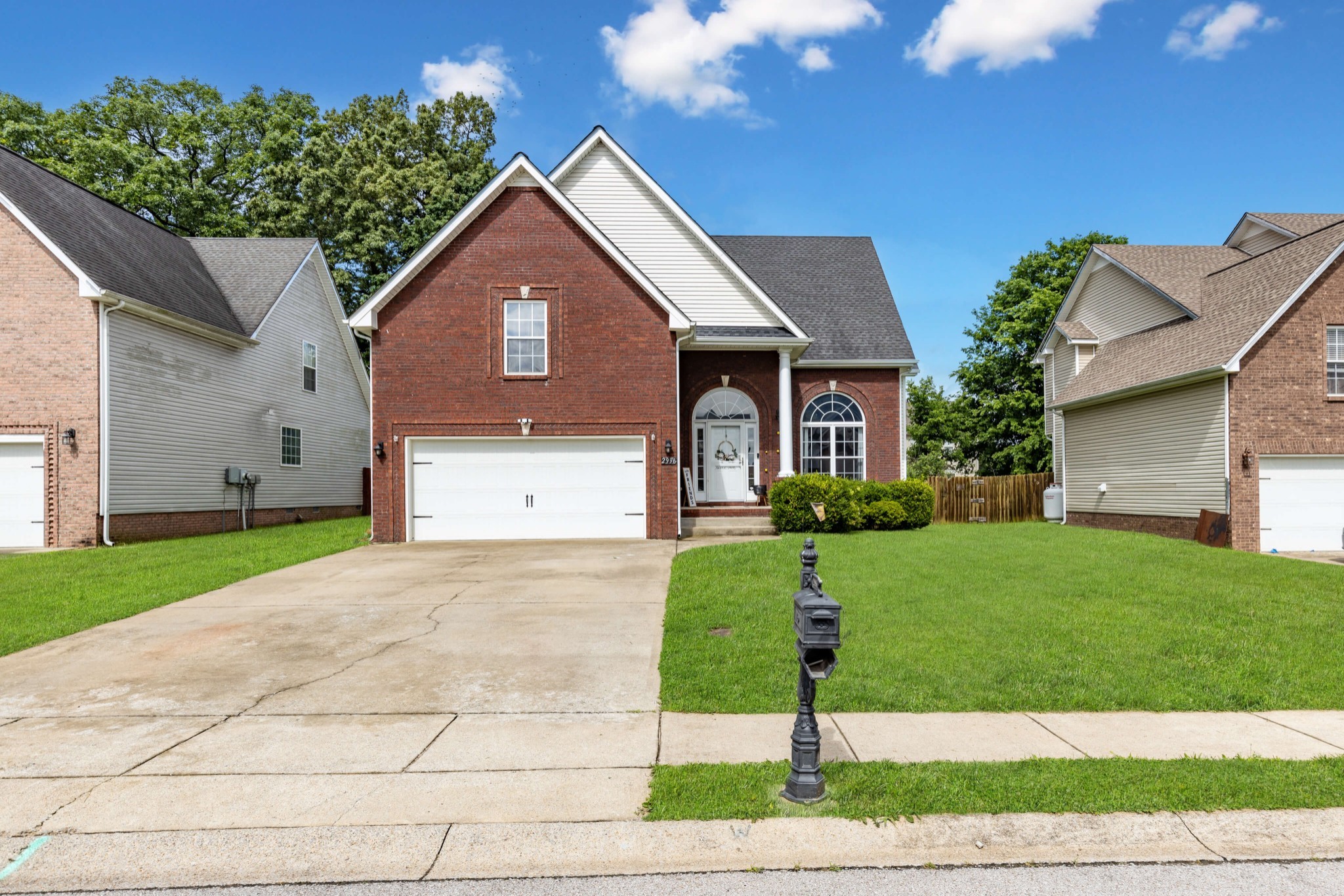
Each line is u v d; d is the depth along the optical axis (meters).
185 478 17.81
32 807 4.19
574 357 15.66
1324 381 14.84
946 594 9.01
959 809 4.07
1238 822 3.99
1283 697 5.92
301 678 6.49
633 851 3.75
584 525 15.67
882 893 3.45
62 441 15.17
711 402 18.33
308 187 31.55
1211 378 15.18
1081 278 23.27
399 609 8.99
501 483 15.64
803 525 15.58
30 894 3.47
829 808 4.07
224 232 32.47
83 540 15.11
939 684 6.11
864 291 21.44
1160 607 8.47
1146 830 3.92
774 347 17.78
